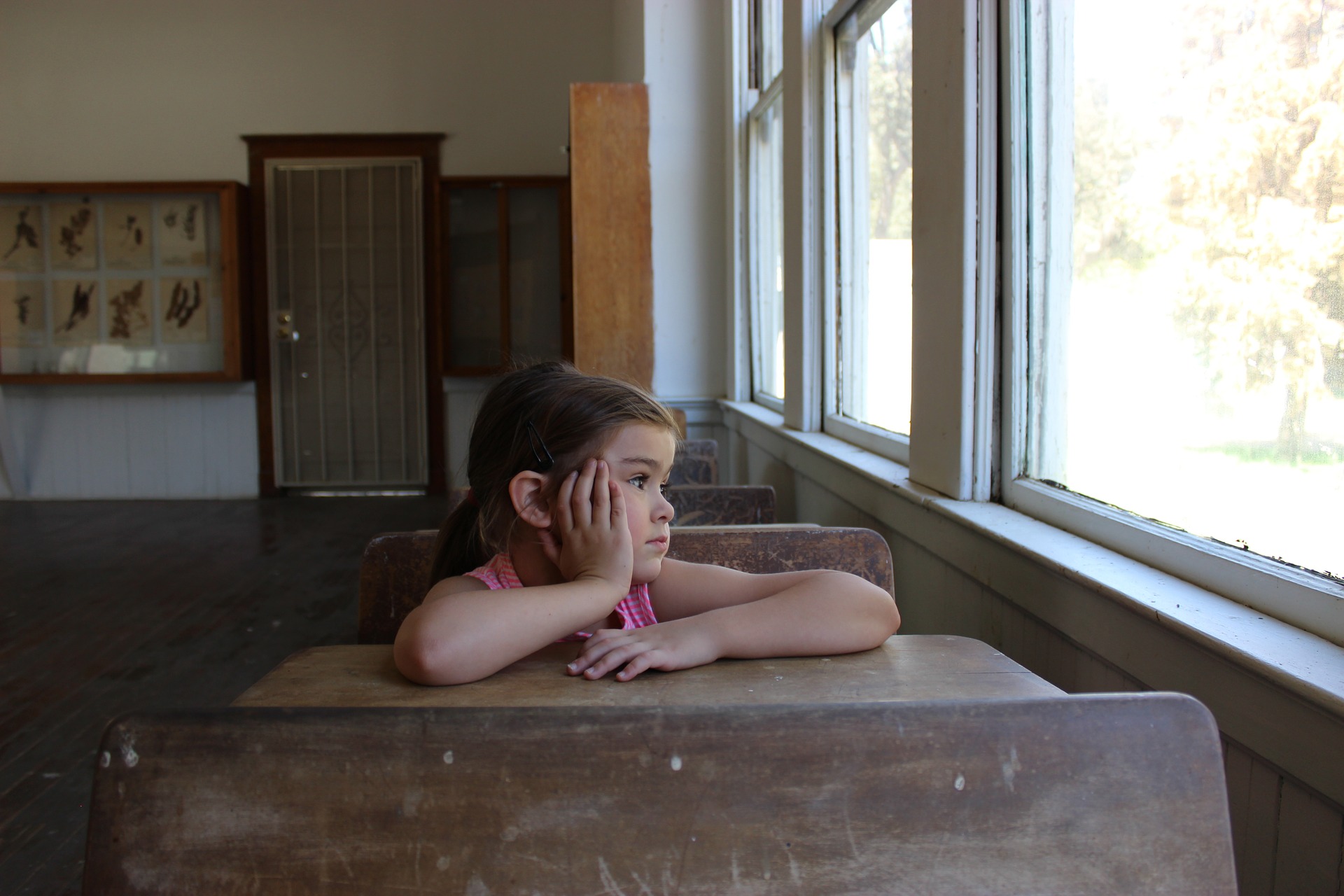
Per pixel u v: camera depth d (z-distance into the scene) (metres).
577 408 0.89
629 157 4.25
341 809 0.55
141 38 6.64
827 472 2.49
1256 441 0.94
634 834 0.55
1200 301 1.04
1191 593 0.99
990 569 1.40
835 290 2.77
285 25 6.71
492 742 0.56
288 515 6.10
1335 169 0.83
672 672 0.81
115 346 6.54
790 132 2.92
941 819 0.56
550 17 6.84
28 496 6.75
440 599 0.80
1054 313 1.41
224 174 6.73
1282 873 0.79
